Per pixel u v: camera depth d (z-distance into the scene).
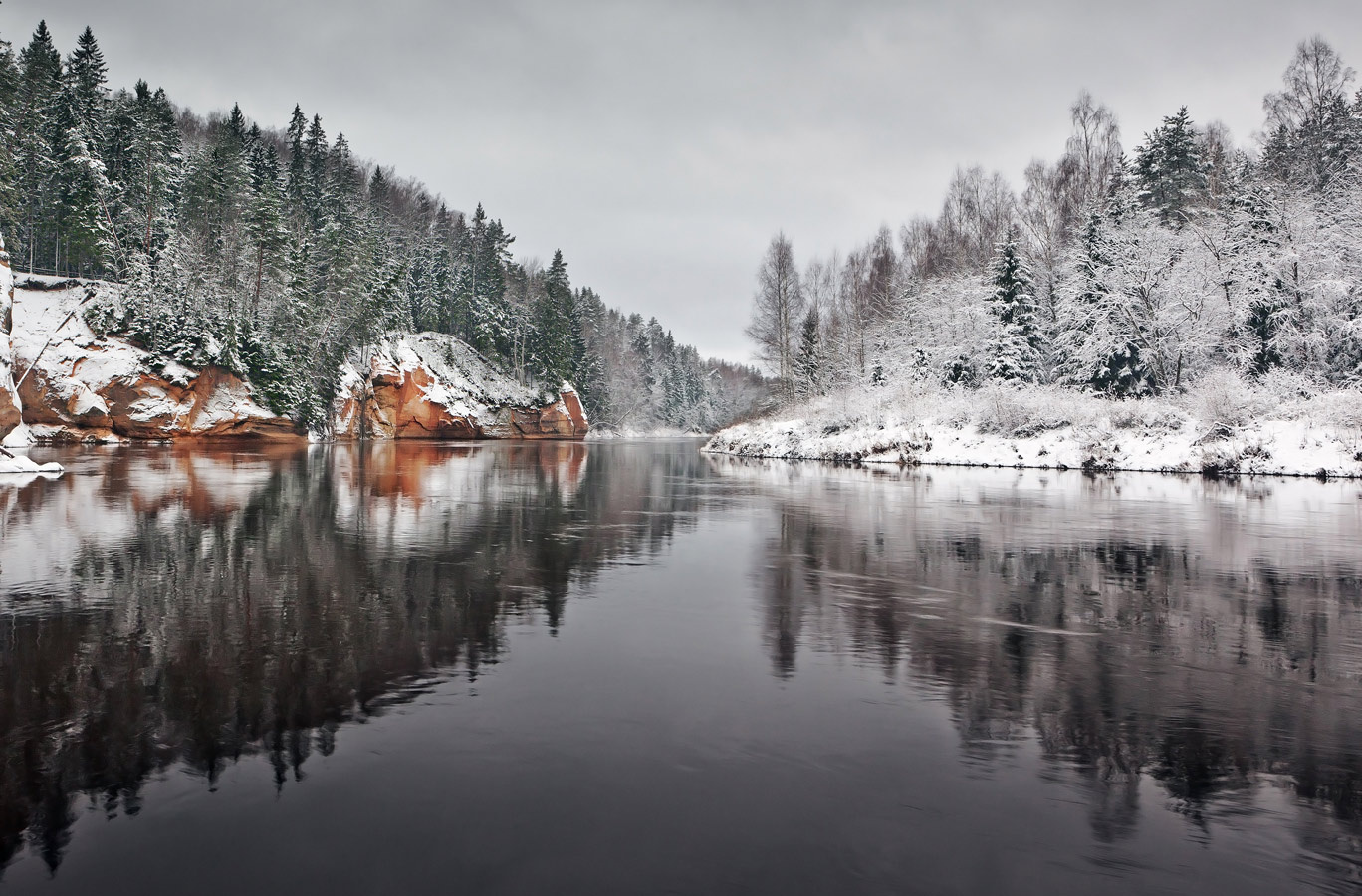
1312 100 44.38
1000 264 43.38
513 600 7.91
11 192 49.12
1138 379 39.56
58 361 44.81
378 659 5.86
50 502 15.95
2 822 3.45
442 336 87.81
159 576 8.88
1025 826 3.44
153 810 3.54
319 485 21.09
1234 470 28.52
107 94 65.56
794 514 15.98
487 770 3.96
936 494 20.77
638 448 64.12
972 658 6.04
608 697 5.05
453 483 23.19
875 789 3.77
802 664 5.84
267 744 4.28
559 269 95.19
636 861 3.11
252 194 63.16
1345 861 3.20
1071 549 11.55
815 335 59.91
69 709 4.80
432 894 2.88
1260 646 6.43
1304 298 36.47
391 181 118.25
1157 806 3.67
